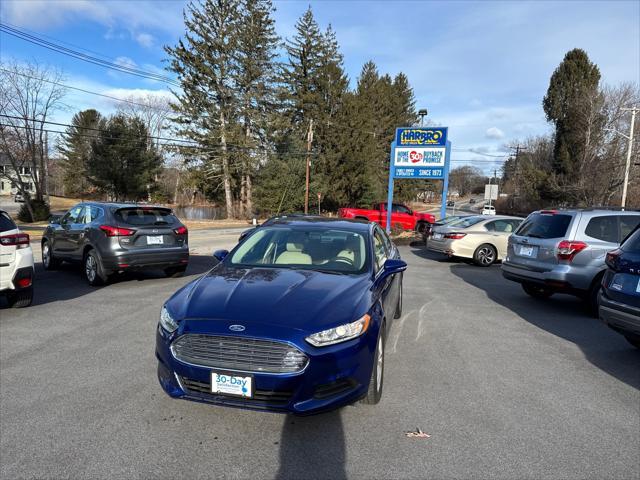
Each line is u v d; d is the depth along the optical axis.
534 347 5.22
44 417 3.30
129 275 9.55
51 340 5.12
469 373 4.34
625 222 6.89
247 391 2.94
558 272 6.71
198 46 37.84
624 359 4.84
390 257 5.41
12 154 36.59
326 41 49.09
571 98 44.59
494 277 10.34
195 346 3.06
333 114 45.53
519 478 2.65
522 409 3.58
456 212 67.88
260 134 41.69
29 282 6.24
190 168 41.16
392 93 67.56
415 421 3.34
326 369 2.96
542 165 55.44
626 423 3.38
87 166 48.62
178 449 2.90
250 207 42.16
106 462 2.74
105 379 4.02
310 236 4.69
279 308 3.18
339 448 2.95
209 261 12.03
